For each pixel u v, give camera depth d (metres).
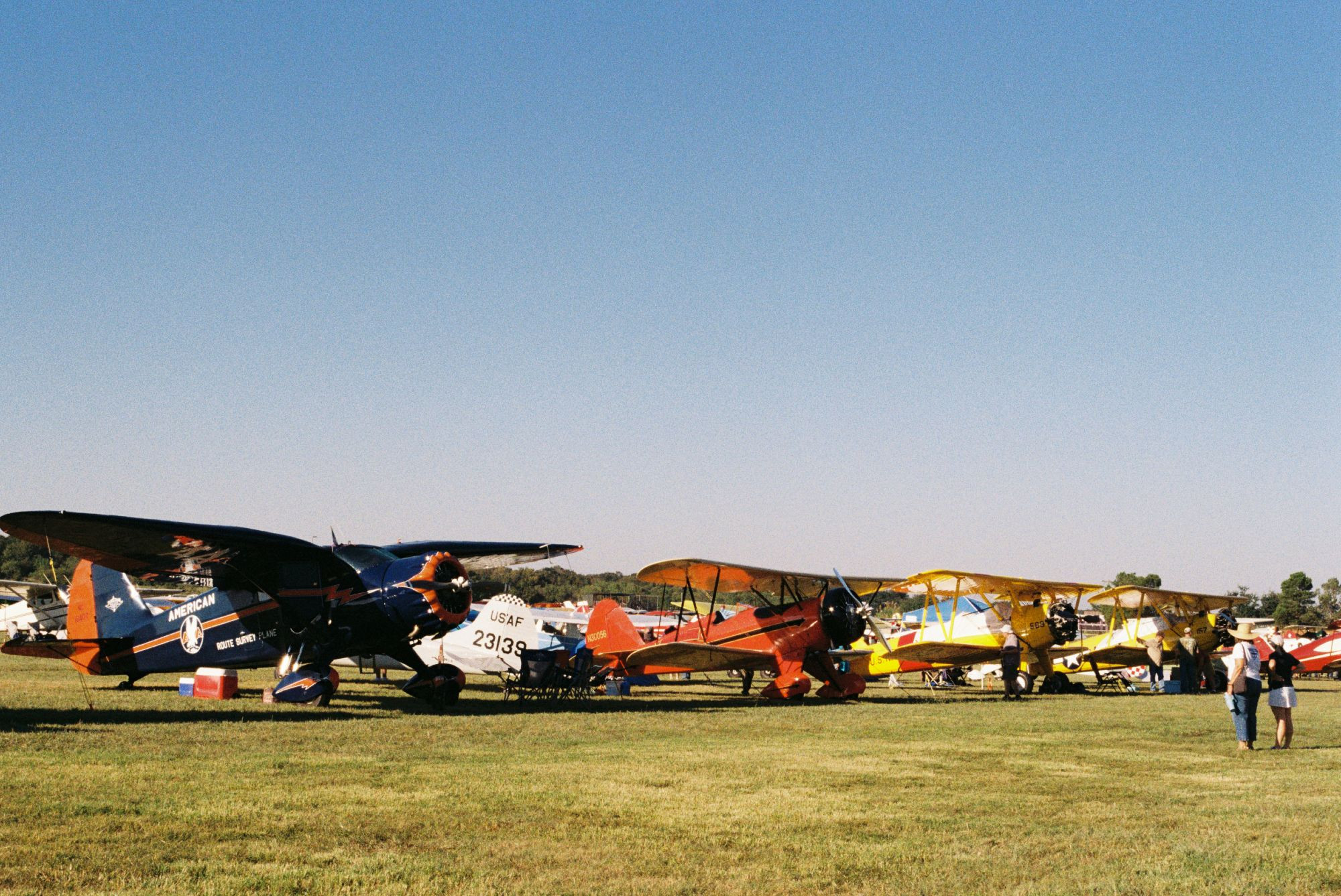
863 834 6.76
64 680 21.31
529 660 17.33
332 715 14.65
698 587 22.53
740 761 10.09
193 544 15.38
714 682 29.78
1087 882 5.56
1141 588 26.69
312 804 7.32
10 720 12.34
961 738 12.52
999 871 5.80
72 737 10.60
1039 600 27.11
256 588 17.06
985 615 27.20
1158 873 5.77
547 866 5.79
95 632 20.39
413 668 16.89
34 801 7.09
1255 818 7.39
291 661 16.80
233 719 13.42
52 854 5.66
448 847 6.17
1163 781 9.20
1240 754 11.25
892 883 5.54
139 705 15.30
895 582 24.14
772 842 6.46
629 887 5.36
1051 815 7.48
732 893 5.32
